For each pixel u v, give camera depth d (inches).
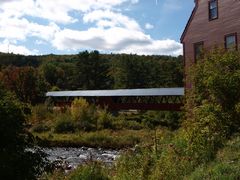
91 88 5344.5
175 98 2118.6
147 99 2380.7
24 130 411.8
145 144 695.1
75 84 5526.6
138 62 5398.6
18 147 402.3
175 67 4547.2
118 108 2447.1
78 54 5565.9
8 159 381.7
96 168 607.8
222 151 490.3
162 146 660.7
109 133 1831.9
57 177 569.0
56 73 5728.3
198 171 445.4
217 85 569.9
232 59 592.7
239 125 561.0
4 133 391.2
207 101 585.6
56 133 1913.1
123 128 2016.5
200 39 1226.0
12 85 3115.2
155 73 5142.7
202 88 607.8
